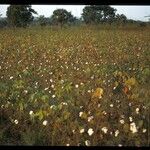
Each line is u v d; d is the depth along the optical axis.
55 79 11.42
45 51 18.42
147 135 6.62
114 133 6.93
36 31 38.19
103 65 12.84
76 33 32.44
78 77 11.40
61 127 7.36
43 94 9.49
